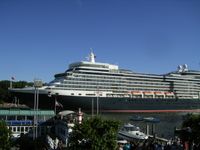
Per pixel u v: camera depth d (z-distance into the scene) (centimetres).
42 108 15800
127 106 17450
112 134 4950
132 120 14888
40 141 5544
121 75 17425
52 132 8644
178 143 6244
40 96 15525
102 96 16625
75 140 4944
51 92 15512
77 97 16000
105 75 16925
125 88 17525
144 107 18162
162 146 5353
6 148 5025
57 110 15775
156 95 18638
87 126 4903
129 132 8381
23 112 10262
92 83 16538
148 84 18500
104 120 5044
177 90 19675
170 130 12256
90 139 4862
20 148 5456
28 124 9494
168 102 19100
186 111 19888
